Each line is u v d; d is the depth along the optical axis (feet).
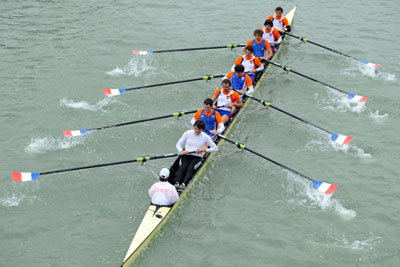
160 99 62.13
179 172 44.62
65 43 76.59
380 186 46.65
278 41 74.18
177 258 37.91
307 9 92.02
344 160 50.78
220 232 40.65
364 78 68.64
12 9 89.51
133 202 43.88
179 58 73.26
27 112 57.93
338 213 43.14
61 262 37.14
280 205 44.16
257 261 37.73
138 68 69.97
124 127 55.67
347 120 58.54
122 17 86.84
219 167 49.42
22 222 41.14
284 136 55.11
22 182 46.11
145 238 37.88
